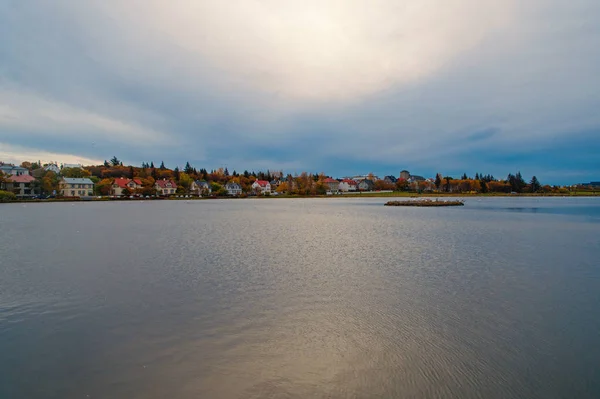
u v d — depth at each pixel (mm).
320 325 12617
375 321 12961
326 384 9031
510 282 18109
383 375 9422
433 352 10633
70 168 164500
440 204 99688
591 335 11766
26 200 121875
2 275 19672
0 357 10445
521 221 52500
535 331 12109
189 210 82438
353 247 28734
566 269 20922
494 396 8500
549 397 8453
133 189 156625
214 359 10266
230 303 14898
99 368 9805
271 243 31000
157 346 11070
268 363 10039
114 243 31219
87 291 16672
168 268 21188
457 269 20906
